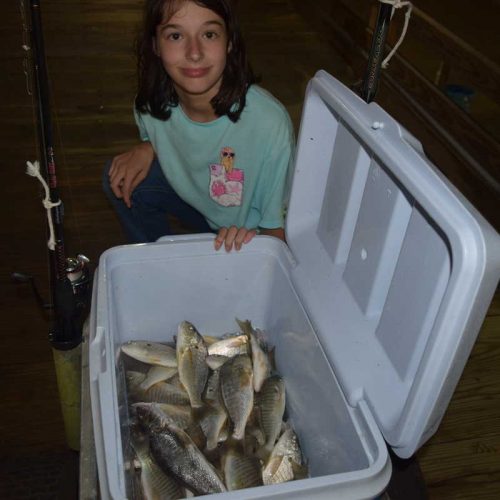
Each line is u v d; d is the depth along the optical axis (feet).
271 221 4.77
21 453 4.72
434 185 2.31
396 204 2.89
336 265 3.63
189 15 3.88
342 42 11.06
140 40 4.52
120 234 6.89
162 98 4.56
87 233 6.85
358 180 3.26
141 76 4.60
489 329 5.79
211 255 4.02
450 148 7.88
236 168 4.75
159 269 3.96
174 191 5.34
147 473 3.39
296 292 3.76
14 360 5.42
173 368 4.02
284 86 10.09
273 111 4.55
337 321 3.37
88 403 3.34
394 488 4.10
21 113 8.80
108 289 3.50
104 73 10.28
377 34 2.72
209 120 4.55
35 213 7.08
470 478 4.62
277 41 11.69
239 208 5.00
